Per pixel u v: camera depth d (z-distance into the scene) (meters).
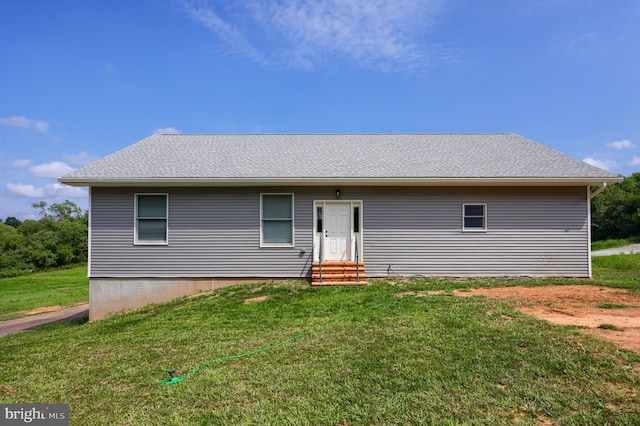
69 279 26.02
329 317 6.91
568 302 7.32
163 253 10.80
